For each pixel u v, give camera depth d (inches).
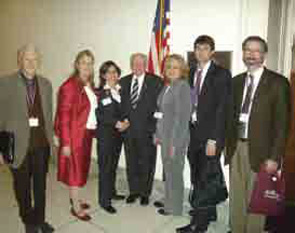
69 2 174.9
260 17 115.8
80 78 105.7
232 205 94.0
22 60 88.4
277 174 81.4
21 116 88.9
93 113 109.4
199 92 98.8
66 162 105.6
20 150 89.4
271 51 117.1
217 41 125.9
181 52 135.9
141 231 104.9
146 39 147.9
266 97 82.0
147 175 123.9
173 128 103.6
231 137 90.9
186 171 137.2
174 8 135.7
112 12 157.6
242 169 89.1
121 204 127.0
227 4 122.0
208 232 104.0
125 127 118.0
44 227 102.4
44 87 93.8
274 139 81.6
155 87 118.2
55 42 185.8
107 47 162.4
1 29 219.0
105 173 117.4
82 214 114.3
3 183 149.8
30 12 196.1
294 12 116.0
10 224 108.3
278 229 101.7
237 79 89.8
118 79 120.0
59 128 103.6
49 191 140.2
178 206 113.2
